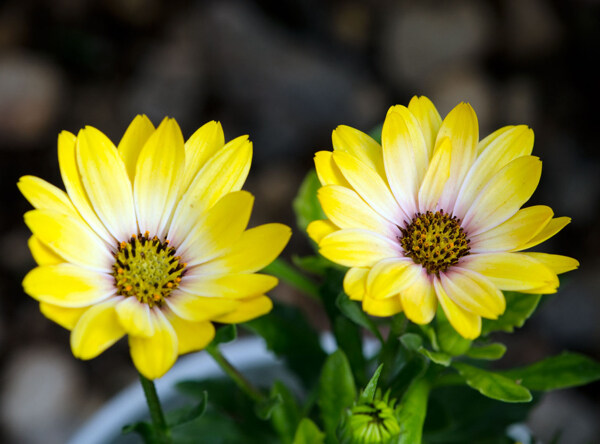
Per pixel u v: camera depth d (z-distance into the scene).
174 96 0.65
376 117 0.65
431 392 0.33
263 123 0.63
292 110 0.63
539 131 0.65
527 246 0.28
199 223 0.28
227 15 0.65
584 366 0.30
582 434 0.51
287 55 0.65
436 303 0.28
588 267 0.58
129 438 0.35
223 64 0.64
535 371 0.30
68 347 0.55
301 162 0.62
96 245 0.28
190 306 0.27
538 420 0.51
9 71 0.64
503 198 0.29
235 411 0.34
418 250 0.28
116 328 0.26
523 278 0.27
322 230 0.28
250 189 0.61
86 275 0.27
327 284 0.31
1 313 0.56
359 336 0.31
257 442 0.33
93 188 0.28
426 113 0.29
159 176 0.28
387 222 0.28
